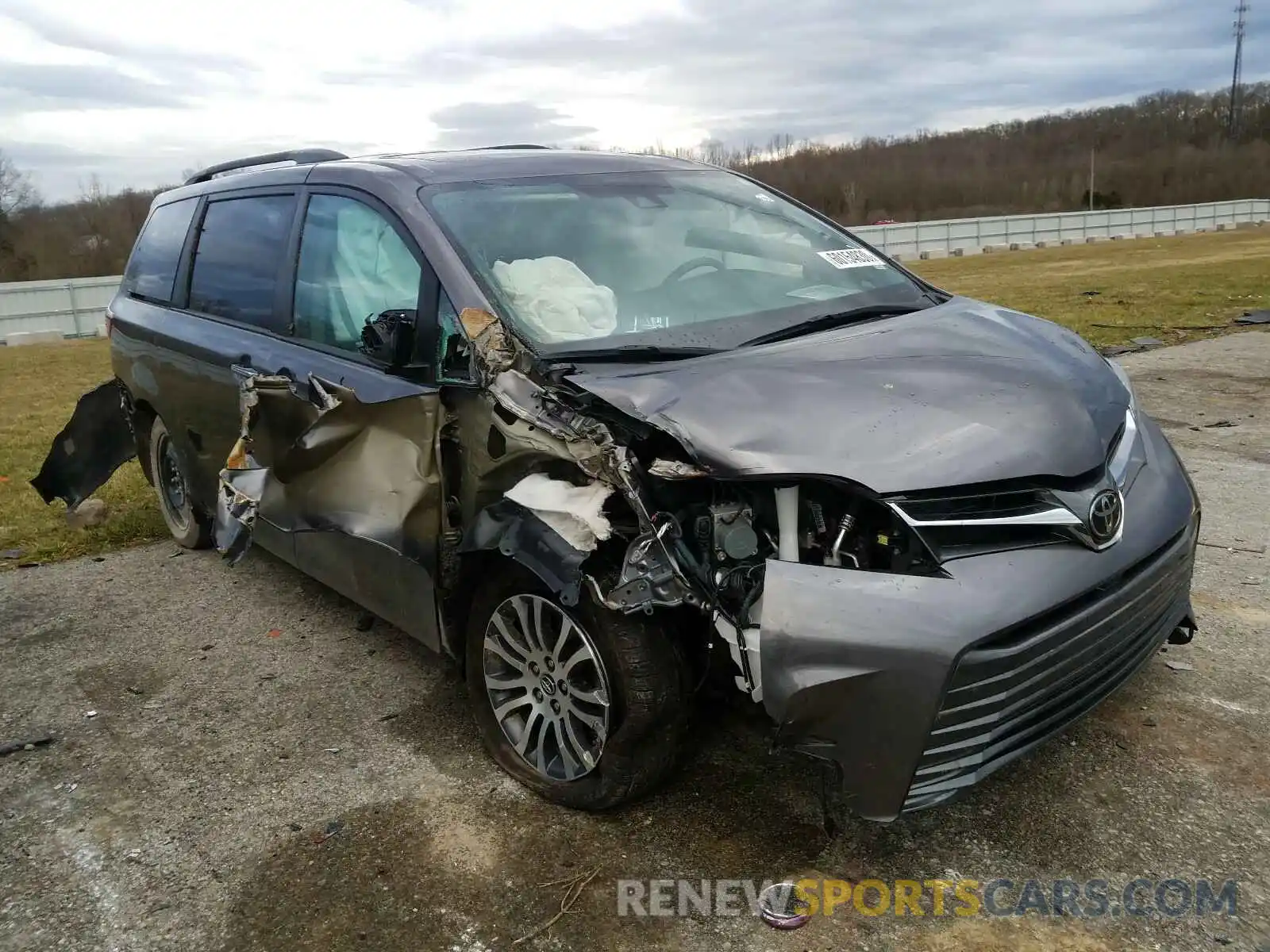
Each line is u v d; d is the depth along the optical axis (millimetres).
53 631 4430
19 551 5543
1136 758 2941
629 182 3816
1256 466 5723
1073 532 2432
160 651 4160
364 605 3551
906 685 2201
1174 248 33906
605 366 2824
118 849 2834
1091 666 2475
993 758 2342
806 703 2252
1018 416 2549
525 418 2686
